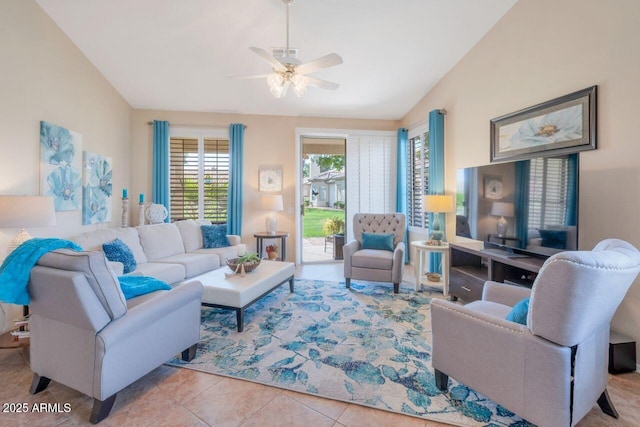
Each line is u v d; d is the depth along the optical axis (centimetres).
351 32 328
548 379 127
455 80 393
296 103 485
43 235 304
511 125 302
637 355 198
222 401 170
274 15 303
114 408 163
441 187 419
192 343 211
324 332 257
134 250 338
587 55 231
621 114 209
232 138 501
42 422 153
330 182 645
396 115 537
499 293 207
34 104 292
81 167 357
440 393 176
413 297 348
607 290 124
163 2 288
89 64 374
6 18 262
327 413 160
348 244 391
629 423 151
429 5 292
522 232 258
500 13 308
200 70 395
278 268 332
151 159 489
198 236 437
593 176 228
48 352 167
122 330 157
